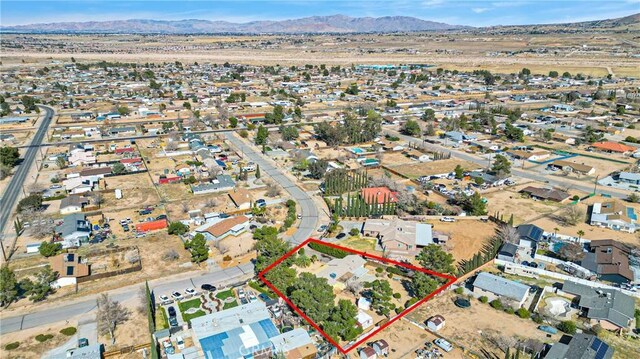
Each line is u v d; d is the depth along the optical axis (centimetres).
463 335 7075
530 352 6644
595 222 11212
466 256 9625
